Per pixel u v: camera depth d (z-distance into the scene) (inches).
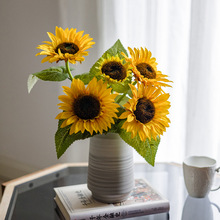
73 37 42.4
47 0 74.5
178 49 65.9
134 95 40.5
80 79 43.7
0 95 82.0
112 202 45.3
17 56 79.0
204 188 48.8
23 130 82.4
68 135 41.8
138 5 67.4
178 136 68.8
